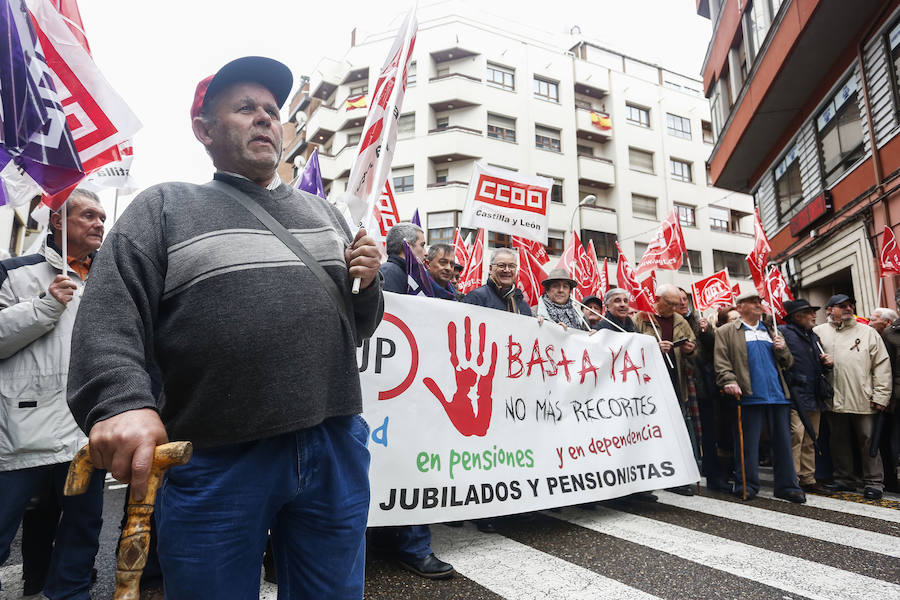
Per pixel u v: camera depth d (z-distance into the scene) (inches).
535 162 1065.5
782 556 121.9
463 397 137.9
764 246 301.0
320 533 50.1
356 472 52.4
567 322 196.2
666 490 201.8
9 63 86.1
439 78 1040.8
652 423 179.8
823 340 223.3
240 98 53.6
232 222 49.1
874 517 158.9
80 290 108.3
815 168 461.1
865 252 386.0
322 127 1158.3
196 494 44.4
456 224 976.9
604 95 1181.1
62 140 91.0
